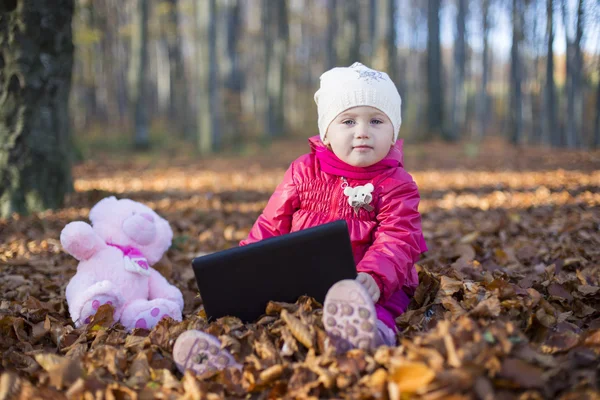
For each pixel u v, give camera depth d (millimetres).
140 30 18594
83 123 27031
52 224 4992
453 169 11453
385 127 2391
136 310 2529
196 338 1941
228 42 29547
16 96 5316
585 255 3553
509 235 4488
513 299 2254
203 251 4363
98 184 9227
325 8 38656
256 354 1994
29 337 2490
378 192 2428
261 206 6859
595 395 1608
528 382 1620
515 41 21734
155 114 32781
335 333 1894
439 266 3232
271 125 24688
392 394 1610
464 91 33594
